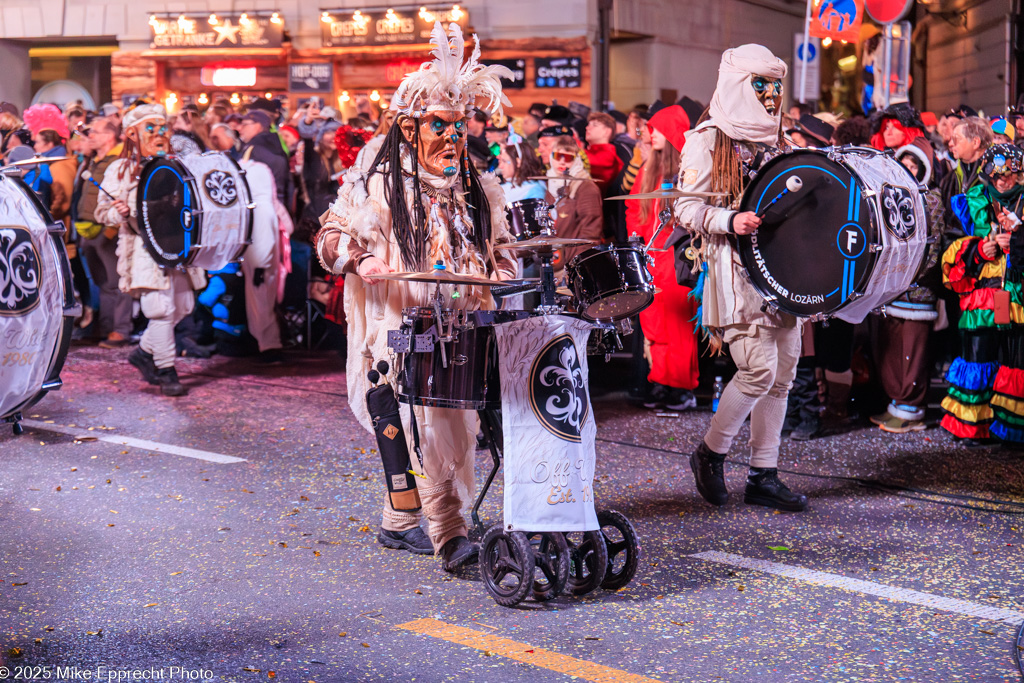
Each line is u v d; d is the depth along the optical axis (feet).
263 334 30.14
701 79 62.59
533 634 12.00
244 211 25.12
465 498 14.14
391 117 13.52
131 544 14.99
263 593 13.21
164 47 62.34
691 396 24.20
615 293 12.52
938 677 10.91
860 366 24.34
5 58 66.08
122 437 21.33
